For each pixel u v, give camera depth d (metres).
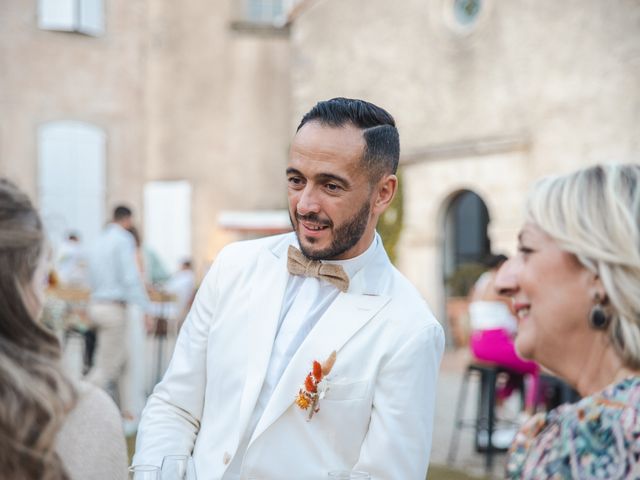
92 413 1.42
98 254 6.11
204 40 15.80
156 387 2.33
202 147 15.73
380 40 13.00
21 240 1.34
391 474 2.05
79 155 14.58
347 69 13.61
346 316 2.16
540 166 10.60
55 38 14.39
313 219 2.09
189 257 14.85
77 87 14.58
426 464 2.13
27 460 1.26
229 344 2.22
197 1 15.77
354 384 2.10
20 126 14.17
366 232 2.20
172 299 7.79
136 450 2.23
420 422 2.10
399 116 12.70
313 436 2.09
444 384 9.15
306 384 2.07
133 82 15.05
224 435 2.17
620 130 9.70
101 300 6.04
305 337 2.19
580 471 1.30
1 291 1.32
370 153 2.08
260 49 15.98
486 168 11.25
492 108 11.28
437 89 12.06
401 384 2.11
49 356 1.36
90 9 14.60
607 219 1.38
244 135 15.89
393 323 2.16
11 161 14.10
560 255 1.43
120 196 14.92
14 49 14.13
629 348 1.36
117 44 14.91
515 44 10.97
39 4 14.27
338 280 2.19
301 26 14.49
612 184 1.40
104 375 6.01
